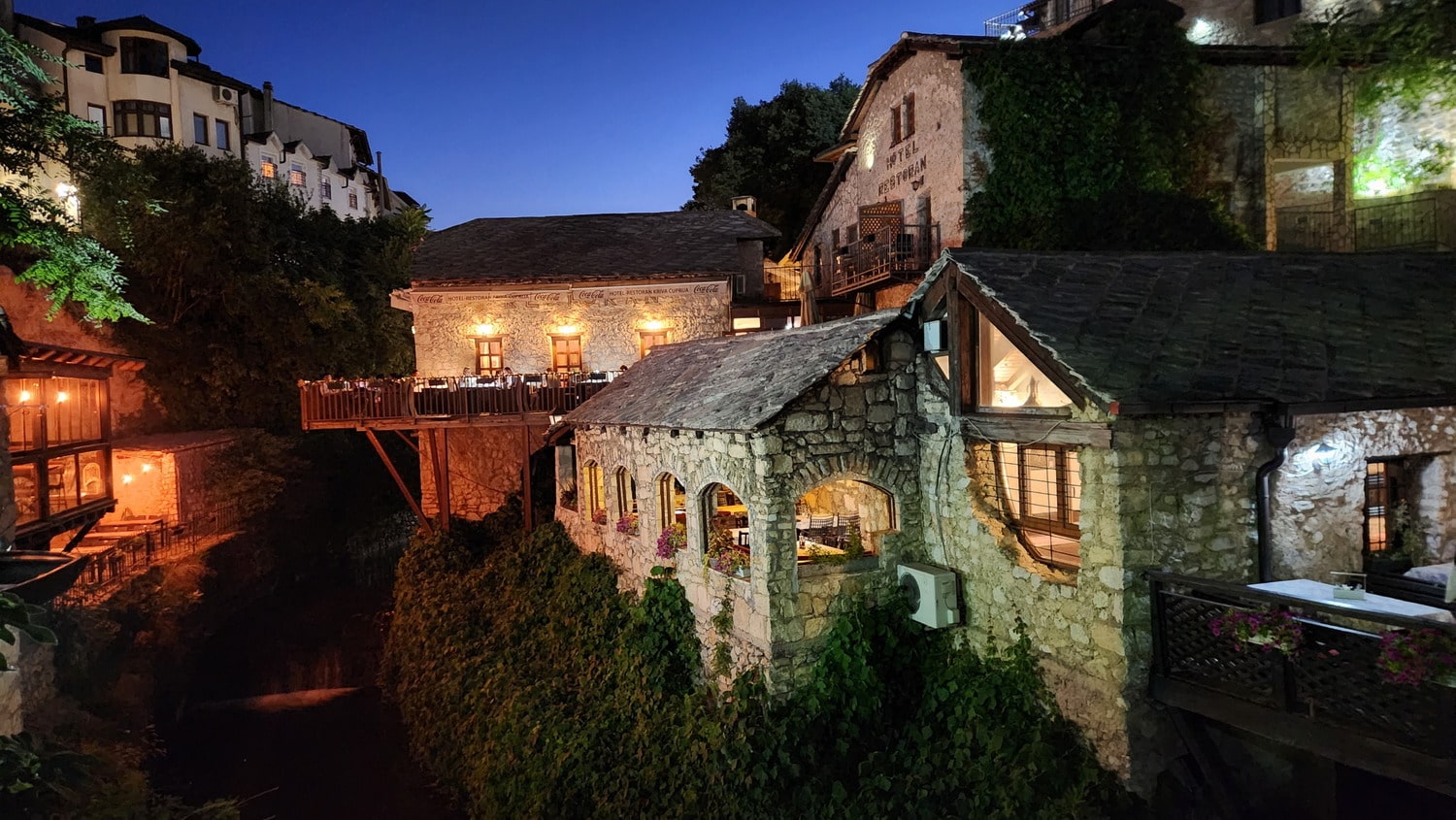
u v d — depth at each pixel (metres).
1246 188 15.55
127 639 14.73
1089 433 6.97
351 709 14.48
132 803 8.52
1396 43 12.91
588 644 12.18
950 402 8.71
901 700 8.95
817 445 9.13
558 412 17.56
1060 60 14.65
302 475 24.36
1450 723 5.00
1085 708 7.34
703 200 35.16
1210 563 7.03
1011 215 14.79
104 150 10.89
